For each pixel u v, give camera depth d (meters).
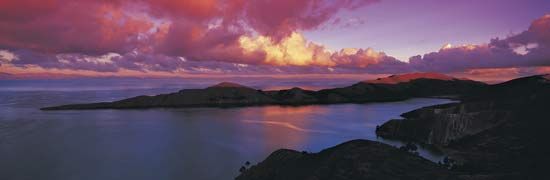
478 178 73.25
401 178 70.75
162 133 185.50
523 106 147.00
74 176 107.88
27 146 150.75
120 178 105.44
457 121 146.50
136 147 149.12
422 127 159.12
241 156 132.88
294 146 152.12
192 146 151.12
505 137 126.75
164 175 108.25
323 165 81.38
